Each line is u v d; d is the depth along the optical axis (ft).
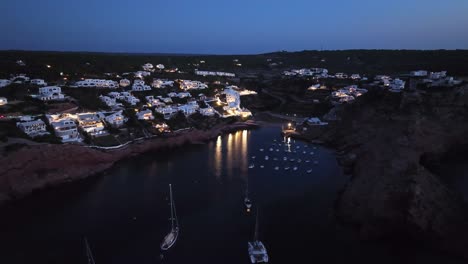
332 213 221.05
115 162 320.50
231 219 212.43
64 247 180.65
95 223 206.39
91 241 186.39
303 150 376.68
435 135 282.97
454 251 173.47
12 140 267.80
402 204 191.72
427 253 175.73
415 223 181.78
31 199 239.91
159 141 373.81
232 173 297.53
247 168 311.68
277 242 186.50
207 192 254.68
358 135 362.33
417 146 269.44
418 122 284.41
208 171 302.45
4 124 289.94
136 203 234.79
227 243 185.06
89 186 265.95
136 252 176.14
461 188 222.89
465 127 291.38
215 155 354.74
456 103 300.40
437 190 200.54
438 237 179.01
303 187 265.75
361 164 273.54
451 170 256.73
